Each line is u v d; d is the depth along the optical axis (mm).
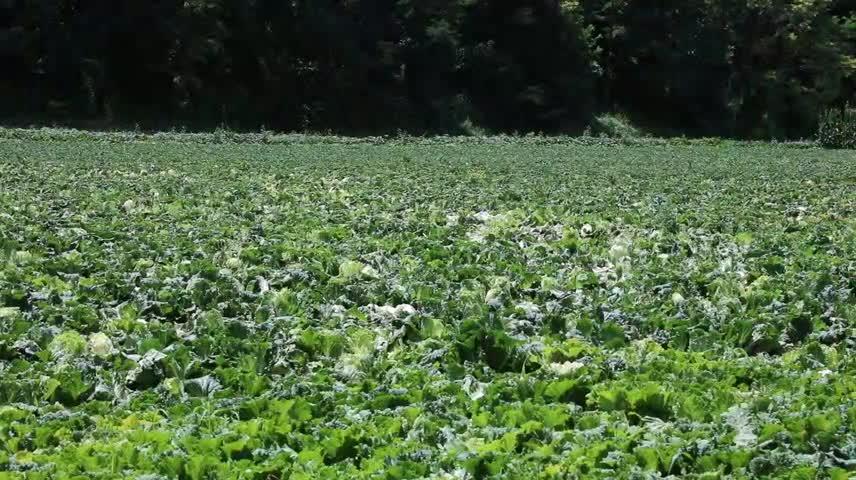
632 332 9156
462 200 18672
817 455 5879
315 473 5633
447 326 9156
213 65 56188
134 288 10281
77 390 7289
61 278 10938
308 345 8414
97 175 22703
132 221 14984
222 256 12039
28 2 51188
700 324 9320
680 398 6918
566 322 9234
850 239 14719
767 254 13094
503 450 6031
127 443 5961
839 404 6836
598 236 14938
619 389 6914
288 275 10930
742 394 7215
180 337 8688
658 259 12734
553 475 5527
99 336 8312
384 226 14812
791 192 22031
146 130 49875
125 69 53938
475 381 7465
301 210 16688
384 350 8555
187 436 6098
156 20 52719
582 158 35844
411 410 6594
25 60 51562
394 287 10453
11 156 27984
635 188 22516
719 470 5621
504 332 8359
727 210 17984
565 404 6863
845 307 9867
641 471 5637
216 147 36469
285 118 56906
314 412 6711
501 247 13117
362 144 42344
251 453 5980
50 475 5535
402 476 5590
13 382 7137
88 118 50875
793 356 8500
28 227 13602
